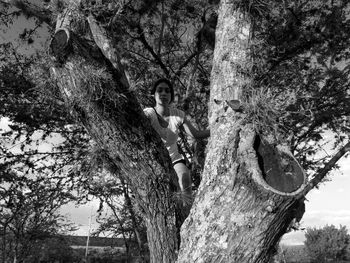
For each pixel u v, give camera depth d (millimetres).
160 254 3021
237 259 2396
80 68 2930
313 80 10328
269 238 2418
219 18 3320
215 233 2457
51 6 4027
